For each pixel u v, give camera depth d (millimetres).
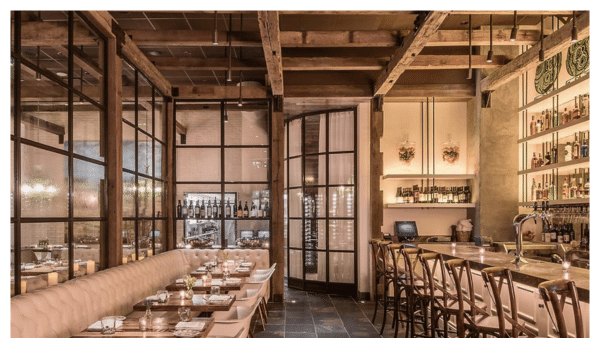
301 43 6824
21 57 4148
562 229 7805
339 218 9773
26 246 4250
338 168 9844
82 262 5344
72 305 4281
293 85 9172
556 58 7723
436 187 9469
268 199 9273
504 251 7793
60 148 4891
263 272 8000
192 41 7121
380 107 9234
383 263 7016
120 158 6234
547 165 7613
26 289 4219
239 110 9375
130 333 3564
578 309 2746
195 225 9250
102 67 6059
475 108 9195
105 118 6070
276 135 9164
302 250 10398
